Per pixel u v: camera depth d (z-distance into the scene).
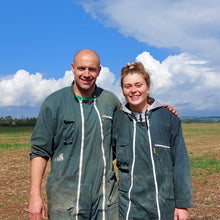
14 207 6.03
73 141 2.32
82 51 2.41
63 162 2.33
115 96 2.71
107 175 2.39
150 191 2.26
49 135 2.38
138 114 2.34
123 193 2.36
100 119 2.41
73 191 2.28
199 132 39.66
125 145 2.36
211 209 5.90
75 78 2.43
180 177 2.26
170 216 2.26
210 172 9.89
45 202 6.34
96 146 2.37
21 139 25.36
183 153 2.31
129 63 2.50
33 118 45.56
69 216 2.26
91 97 2.50
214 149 18.41
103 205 2.36
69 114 2.35
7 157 13.77
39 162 2.36
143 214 2.24
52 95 2.47
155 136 2.30
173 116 2.37
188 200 2.24
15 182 8.38
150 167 2.28
